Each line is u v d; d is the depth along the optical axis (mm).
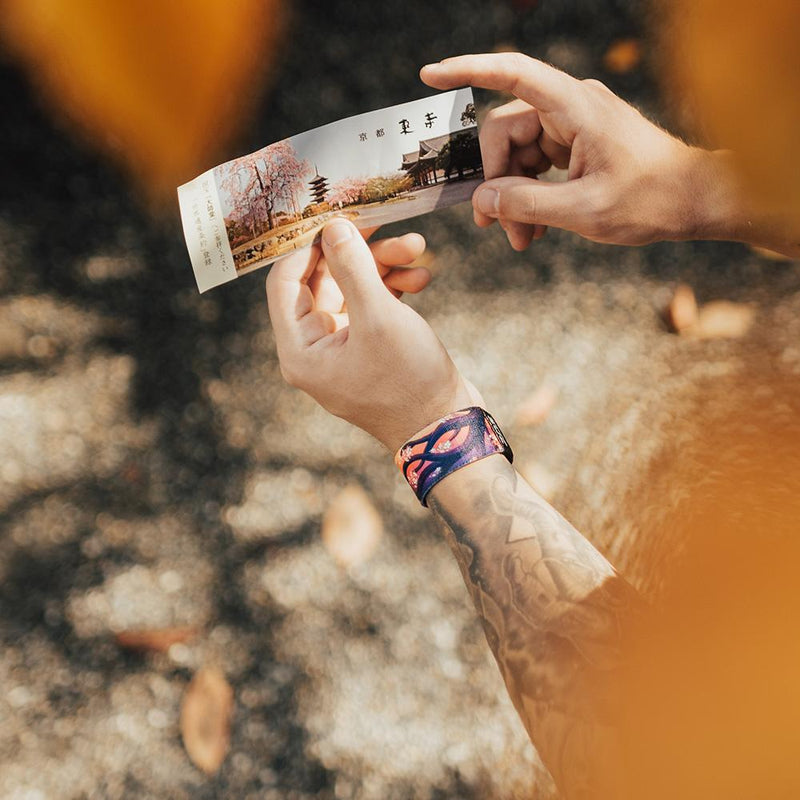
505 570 759
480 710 942
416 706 943
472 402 824
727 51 1088
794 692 709
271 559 984
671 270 1068
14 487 999
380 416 825
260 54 1113
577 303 1062
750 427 1007
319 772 928
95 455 1013
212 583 977
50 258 1061
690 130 1085
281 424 1024
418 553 988
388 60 1118
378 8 1125
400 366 810
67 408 1021
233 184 877
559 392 1033
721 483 979
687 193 881
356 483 1007
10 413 1014
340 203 891
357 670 954
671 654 730
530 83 851
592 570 753
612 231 886
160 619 966
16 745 935
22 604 969
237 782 926
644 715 707
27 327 1041
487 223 916
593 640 726
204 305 1058
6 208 1070
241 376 1039
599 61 1115
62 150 1088
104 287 1058
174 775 928
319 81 1110
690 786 688
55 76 1104
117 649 959
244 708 943
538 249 1076
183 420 1025
